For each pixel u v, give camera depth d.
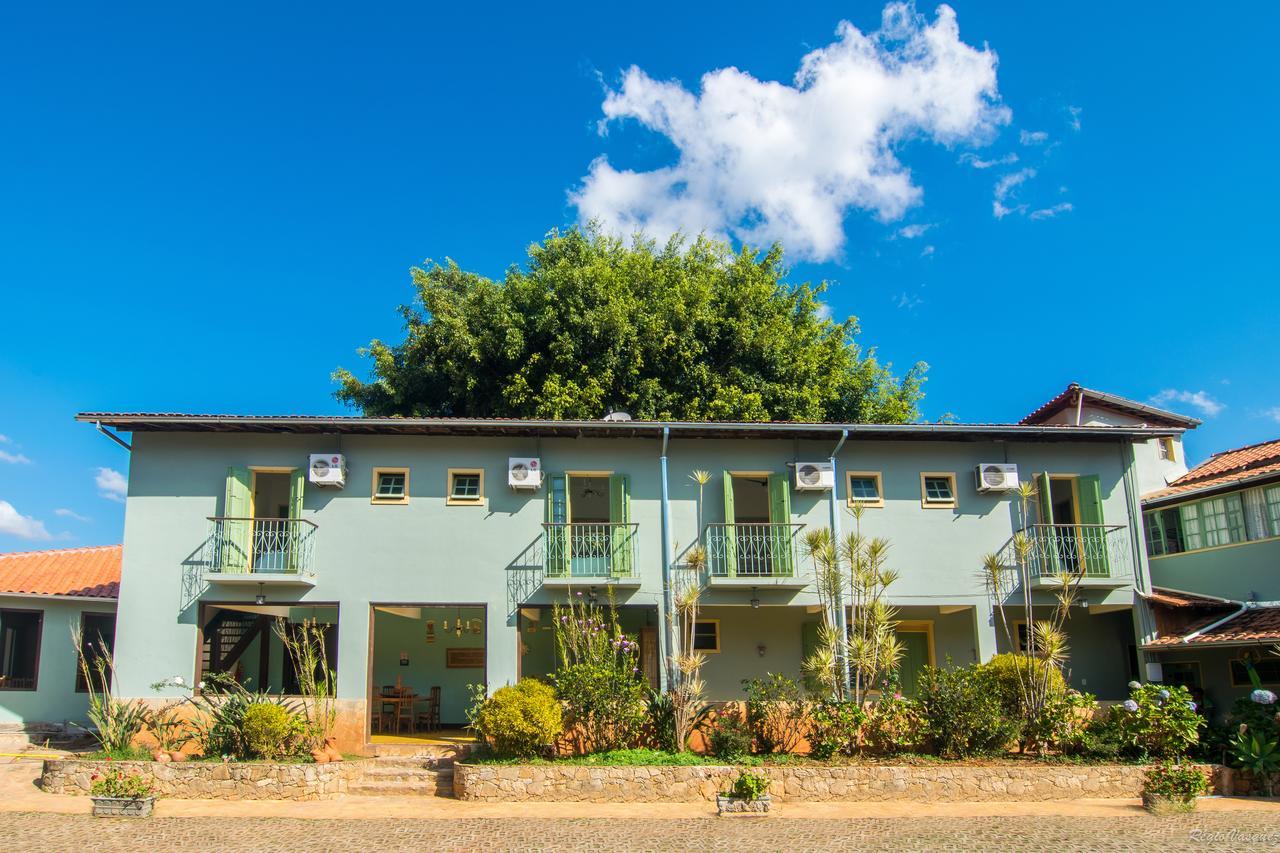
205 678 15.94
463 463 17.00
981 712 14.41
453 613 19.36
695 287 25.48
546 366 23.97
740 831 11.62
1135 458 19.78
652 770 13.44
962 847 10.88
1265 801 13.29
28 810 12.43
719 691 17.75
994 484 17.44
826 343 27.33
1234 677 16.83
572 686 14.48
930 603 17.23
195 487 16.50
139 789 12.48
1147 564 17.70
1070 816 12.38
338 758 14.62
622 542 16.62
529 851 10.73
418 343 25.05
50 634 18.80
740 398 23.92
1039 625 15.37
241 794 13.32
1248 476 17.97
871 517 17.48
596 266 24.91
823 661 14.78
